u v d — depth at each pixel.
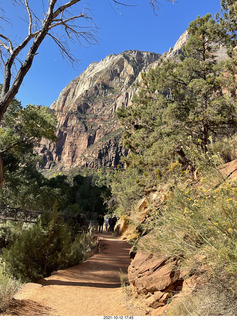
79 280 6.92
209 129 16.22
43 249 7.89
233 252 2.32
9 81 7.70
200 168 3.20
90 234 17.27
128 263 9.79
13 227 12.93
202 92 16.72
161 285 3.60
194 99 17.56
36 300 4.83
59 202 33.38
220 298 2.41
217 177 3.02
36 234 8.09
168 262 3.72
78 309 4.32
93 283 6.64
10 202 29.89
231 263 2.25
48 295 5.20
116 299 4.68
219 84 17.08
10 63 7.77
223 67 18.75
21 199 29.89
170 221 3.16
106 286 6.32
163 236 3.36
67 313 4.11
